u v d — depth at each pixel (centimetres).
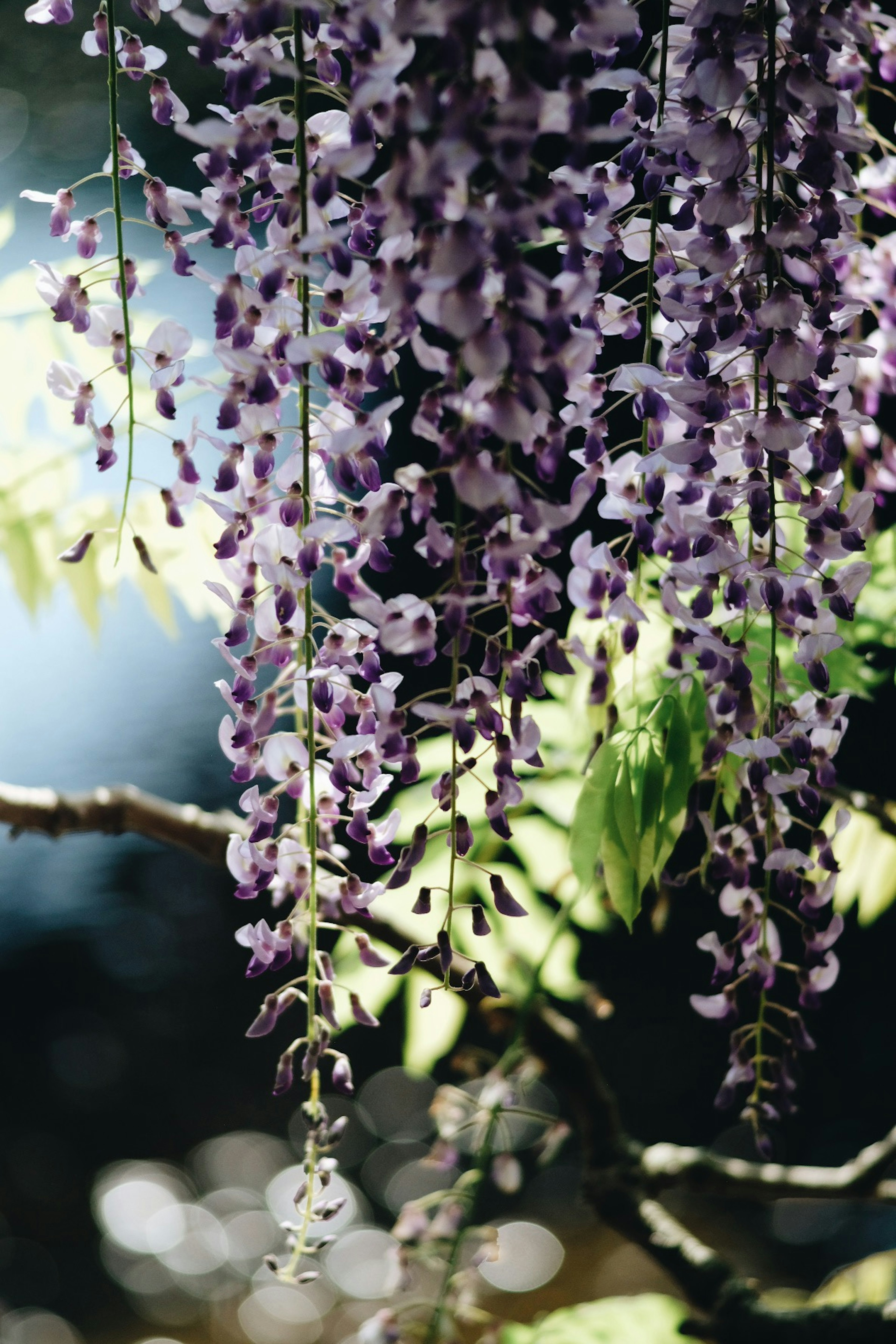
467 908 105
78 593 144
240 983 630
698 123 103
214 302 360
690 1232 540
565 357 100
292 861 107
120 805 139
